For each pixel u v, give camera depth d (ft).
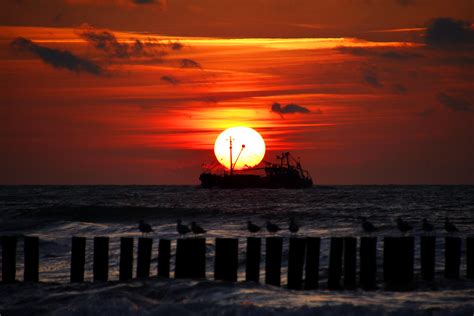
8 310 292.20
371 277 333.21
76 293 313.94
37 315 284.41
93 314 280.51
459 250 349.20
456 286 334.03
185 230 490.90
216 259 339.77
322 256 418.31
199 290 307.99
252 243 337.93
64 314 280.51
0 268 439.22
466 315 261.44
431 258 346.33
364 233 633.61
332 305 273.75
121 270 357.20
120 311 278.05
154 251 489.26
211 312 270.67
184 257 344.69
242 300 287.69
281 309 269.23
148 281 331.57
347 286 335.47
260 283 327.26
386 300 294.25
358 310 267.18
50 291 328.29
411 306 277.85
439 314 262.88
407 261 342.23
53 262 479.41
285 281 372.17
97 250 355.56
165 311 274.36
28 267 358.84
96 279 355.97
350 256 336.70
